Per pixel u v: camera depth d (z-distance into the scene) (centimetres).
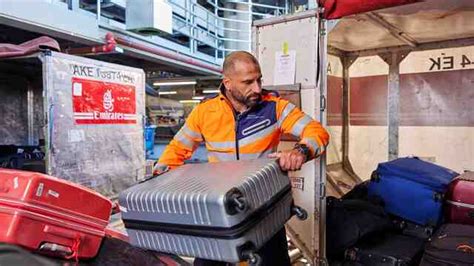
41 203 145
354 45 381
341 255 266
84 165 443
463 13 269
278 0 848
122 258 170
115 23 592
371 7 219
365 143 407
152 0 543
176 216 110
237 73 161
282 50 265
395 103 389
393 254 248
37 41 409
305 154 143
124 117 503
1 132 693
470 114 352
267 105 171
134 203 117
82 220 161
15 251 133
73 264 153
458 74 356
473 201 268
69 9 519
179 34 734
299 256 280
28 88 726
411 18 287
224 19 797
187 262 177
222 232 104
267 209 120
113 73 485
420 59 374
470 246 219
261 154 171
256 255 108
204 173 129
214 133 175
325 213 260
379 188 304
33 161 522
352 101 412
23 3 428
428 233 276
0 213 137
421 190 283
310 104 254
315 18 248
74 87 430
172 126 1004
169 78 984
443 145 367
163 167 174
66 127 420
